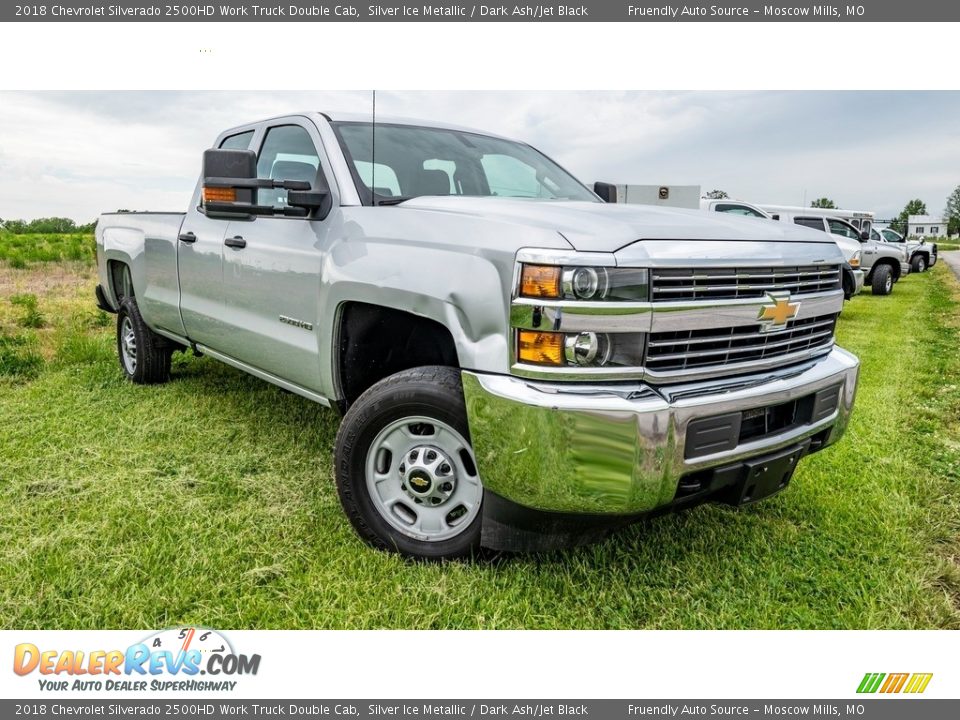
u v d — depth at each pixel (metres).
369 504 2.65
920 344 7.79
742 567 2.62
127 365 5.23
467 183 3.44
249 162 2.99
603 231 2.19
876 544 2.86
